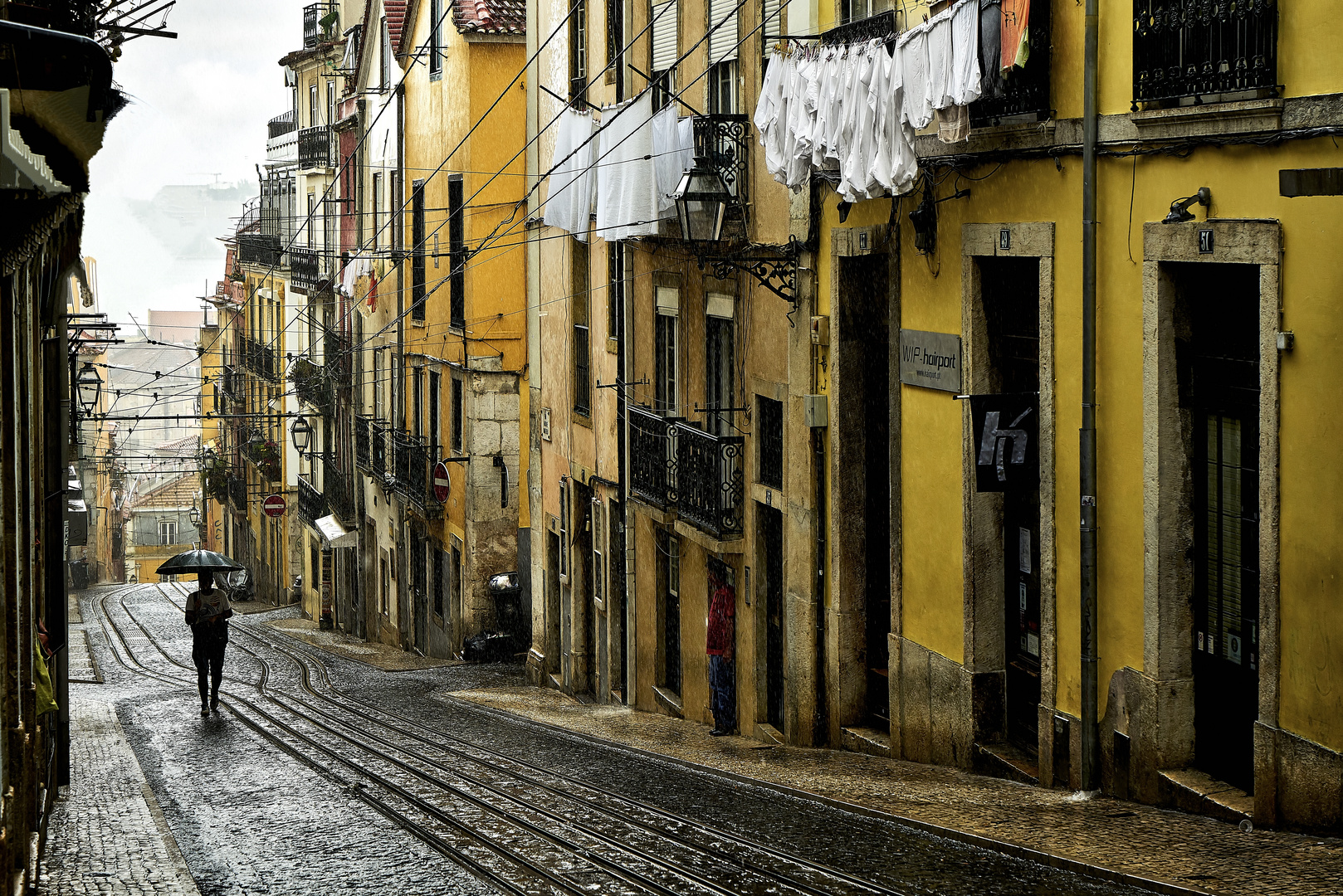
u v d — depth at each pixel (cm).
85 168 462
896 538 1201
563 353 2141
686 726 1603
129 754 1298
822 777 1102
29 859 724
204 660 1694
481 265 2467
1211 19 782
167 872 764
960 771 1090
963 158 1059
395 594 3173
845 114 1098
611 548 1927
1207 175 805
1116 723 903
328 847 866
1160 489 852
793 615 1370
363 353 3541
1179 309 849
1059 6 934
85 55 419
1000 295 1067
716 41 1510
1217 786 830
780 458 1412
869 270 1270
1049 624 976
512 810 975
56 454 1098
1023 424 984
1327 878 646
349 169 3722
